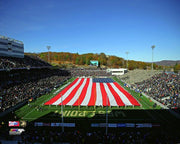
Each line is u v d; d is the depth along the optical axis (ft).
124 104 102.37
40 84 154.71
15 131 63.36
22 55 194.49
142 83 161.07
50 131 65.05
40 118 80.02
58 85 171.42
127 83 188.24
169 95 109.29
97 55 551.18
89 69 335.47
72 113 87.81
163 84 136.26
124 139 56.29
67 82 199.31
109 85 179.83
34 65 192.24
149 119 78.74
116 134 62.18
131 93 138.10
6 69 126.72
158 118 80.07
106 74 279.90
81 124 73.10
